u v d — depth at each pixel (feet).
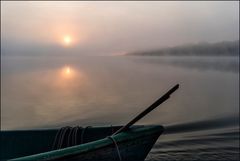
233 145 35.73
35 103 70.69
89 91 93.20
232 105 65.10
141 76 155.02
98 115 55.83
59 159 20.03
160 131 24.85
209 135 40.50
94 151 21.70
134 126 25.04
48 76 162.61
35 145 26.27
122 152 22.99
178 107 63.52
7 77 153.07
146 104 67.51
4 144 25.86
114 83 119.24
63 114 56.95
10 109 63.10
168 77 143.13
